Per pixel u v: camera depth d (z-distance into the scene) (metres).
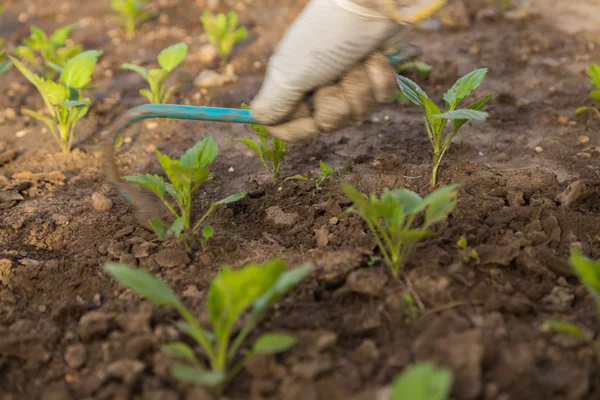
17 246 1.15
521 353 0.95
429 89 1.44
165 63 1.36
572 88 1.41
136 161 1.30
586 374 0.93
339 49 0.99
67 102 1.24
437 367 0.94
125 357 0.98
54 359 0.99
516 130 1.32
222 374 0.92
